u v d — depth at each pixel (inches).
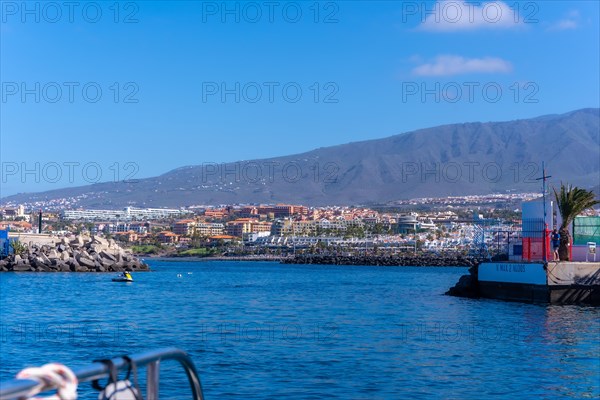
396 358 1141.7
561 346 1269.7
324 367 1057.5
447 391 880.3
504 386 909.2
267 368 1047.6
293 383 932.6
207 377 975.0
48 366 184.5
